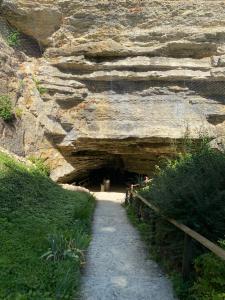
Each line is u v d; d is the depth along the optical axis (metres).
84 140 21.81
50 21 22.27
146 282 6.35
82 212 10.52
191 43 22.19
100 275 6.61
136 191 13.41
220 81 22.17
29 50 22.44
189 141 12.05
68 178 23.47
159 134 21.39
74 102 22.16
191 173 7.01
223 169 6.65
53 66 22.41
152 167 25.00
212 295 4.46
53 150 21.52
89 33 22.61
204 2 22.58
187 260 5.90
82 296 5.64
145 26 22.70
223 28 22.33
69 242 6.98
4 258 5.84
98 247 8.43
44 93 21.61
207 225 6.20
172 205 6.51
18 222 7.90
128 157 24.83
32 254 6.23
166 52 22.61
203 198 6.28
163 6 22.58
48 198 11.48
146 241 8.88
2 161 12.72
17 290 5.03
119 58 22.56
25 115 20.05
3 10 21.28
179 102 22.12
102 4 22.30
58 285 5.31
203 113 21.92
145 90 22.34
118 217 12.87
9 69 20.11
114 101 22.20
